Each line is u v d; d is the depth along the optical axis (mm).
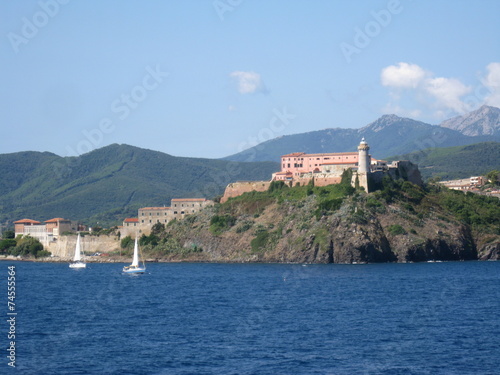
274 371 97125
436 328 126812
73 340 119562
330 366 99625
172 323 135125
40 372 98500
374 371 97062
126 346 113688
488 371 96875
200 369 98438
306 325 130500
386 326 129000
